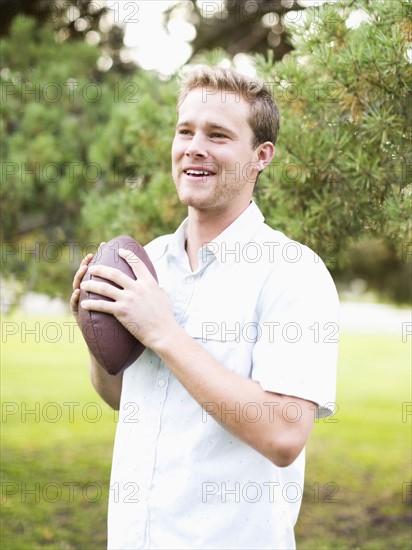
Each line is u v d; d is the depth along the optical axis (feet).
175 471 5.00
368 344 41.96
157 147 11.27
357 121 8.48
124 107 12.68
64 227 14.19
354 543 12.05
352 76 8.00
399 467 16.10
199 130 5.33
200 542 4.91
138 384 5.31
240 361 5.01
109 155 12.60
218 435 4.95
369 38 8.07
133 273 5.17
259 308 5.08
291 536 5.28
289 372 4.77
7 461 16.43
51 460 16.58
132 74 16.25
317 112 8.82
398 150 8.35
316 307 5.00
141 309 4.80
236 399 4.60
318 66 8.30
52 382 27.20
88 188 13.37
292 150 8.63
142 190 11.69
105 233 11.64
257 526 4.97
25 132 13.83
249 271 5.18
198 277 5.35
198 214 5.46
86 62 15.16
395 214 8.16
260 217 5.56
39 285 14.37
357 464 16.37
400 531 12.52
